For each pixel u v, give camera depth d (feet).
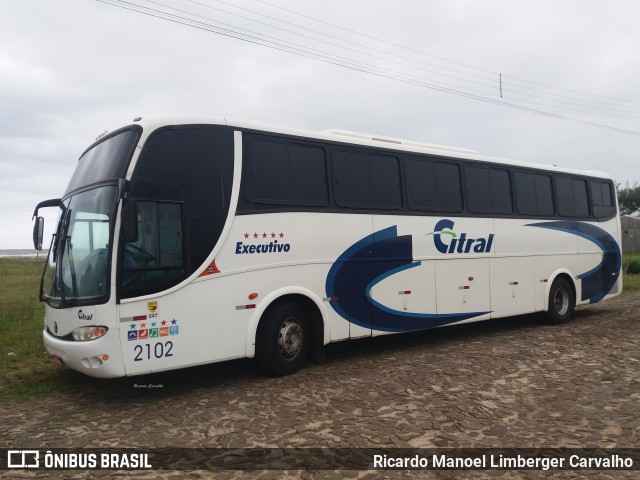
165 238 22.31
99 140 25.26
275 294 25.32
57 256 23.82
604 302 57.16
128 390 24.36
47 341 23.36
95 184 22.94
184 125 23.56
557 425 18.80
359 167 29.73
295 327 26.61
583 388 23.03
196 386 24.72
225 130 24.75
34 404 22.62
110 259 21.03
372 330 29.55
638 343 32.60
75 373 27.32
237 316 24.12
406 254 31.35
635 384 23.53
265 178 25.72
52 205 27.32
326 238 27.66
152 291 21.75
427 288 32.37
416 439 17.61
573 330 38.63
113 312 20.83
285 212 26.13
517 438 17.66
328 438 17.75
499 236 37.09
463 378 24.86
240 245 24.40
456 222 34.32
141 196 21.88
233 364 28.78
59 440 18.17
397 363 28.43
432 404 21.11
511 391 22.74
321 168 28.04
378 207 30.22
